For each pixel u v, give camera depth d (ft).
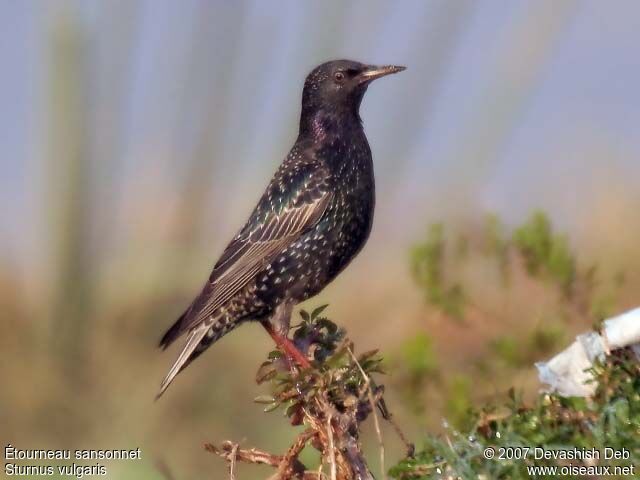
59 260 51.93
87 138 55.01
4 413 45.73
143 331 50.14
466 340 40.16
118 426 45.06
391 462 35.01
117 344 49.06
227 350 47.91
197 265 54.39
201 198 56.18
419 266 37.70
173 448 43.09
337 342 26.91
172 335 31.91
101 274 52.16
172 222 55.57
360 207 33.17
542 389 26.23
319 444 24.47
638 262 48.32
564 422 23.44
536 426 23.39
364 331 50.80
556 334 34.71
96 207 53.78
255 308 32.99
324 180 32.68
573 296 35.88
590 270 36.32
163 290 52.34
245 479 39.88
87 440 44.68
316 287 33.27
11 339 48.47
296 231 32.55
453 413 31.91
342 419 23.95
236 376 46.88
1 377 46.57
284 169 33.30
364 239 33.68
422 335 34.65
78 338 48.85
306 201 32.60
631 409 23.02
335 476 23.39
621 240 50.67
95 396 46.19
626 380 23.81
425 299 38.65
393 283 52.65
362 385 24.49
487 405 25.34
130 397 46.19
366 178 33.22
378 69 33.42
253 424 44.57
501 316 39.45
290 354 26.84
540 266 36.11
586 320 35.78
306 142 33.55
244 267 32.63
